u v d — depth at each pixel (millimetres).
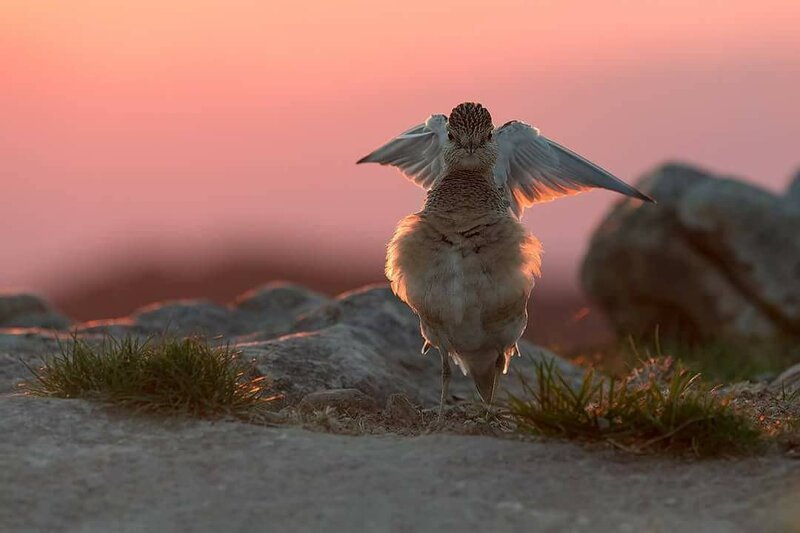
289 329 16859
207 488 8633
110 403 10547
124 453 9352
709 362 20125
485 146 11641
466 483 8797
